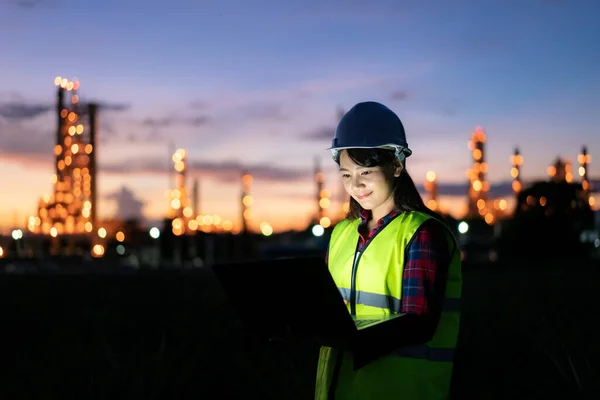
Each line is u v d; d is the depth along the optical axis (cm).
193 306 1479
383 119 314
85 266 4766
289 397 700
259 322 296
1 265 4712
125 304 1698
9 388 755
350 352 298
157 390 692
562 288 1975
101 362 772
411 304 286
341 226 346
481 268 3956
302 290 274
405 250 296
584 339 957
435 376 291
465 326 1138
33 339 1140
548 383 766
